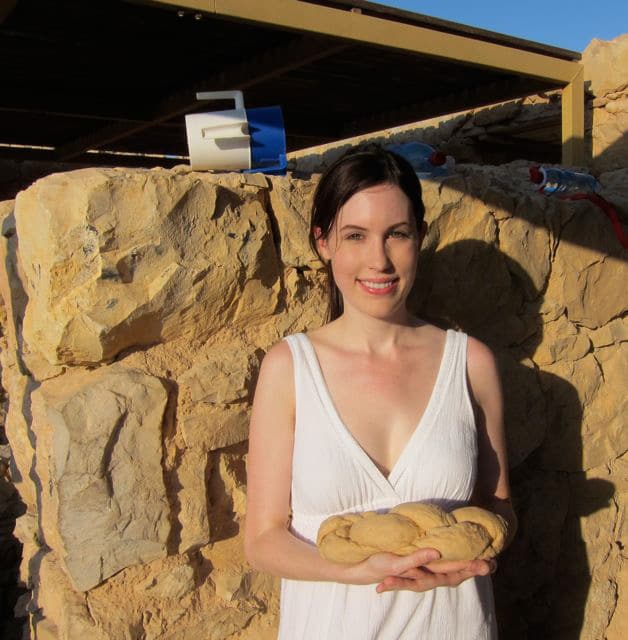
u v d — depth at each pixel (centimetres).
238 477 200
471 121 708
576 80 447
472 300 245
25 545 242
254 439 164
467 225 239
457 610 156
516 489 266
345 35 349
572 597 283
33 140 729
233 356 195
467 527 136
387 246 158
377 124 693
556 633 281
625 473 293
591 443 281
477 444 172
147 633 180
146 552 180
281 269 207
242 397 195
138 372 180
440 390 165
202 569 193
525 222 252
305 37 432
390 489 154
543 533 271
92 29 421
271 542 156
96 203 168
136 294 175
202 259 184
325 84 563
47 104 566
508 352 258
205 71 526
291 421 163
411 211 160
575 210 265
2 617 364
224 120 215
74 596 177
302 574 147
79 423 170
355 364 165
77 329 170
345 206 158
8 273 215
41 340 176
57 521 172
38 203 169
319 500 155
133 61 493
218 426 191
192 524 187
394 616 153
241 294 196
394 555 134
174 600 185
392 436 162
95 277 169
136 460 177
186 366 190
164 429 183
